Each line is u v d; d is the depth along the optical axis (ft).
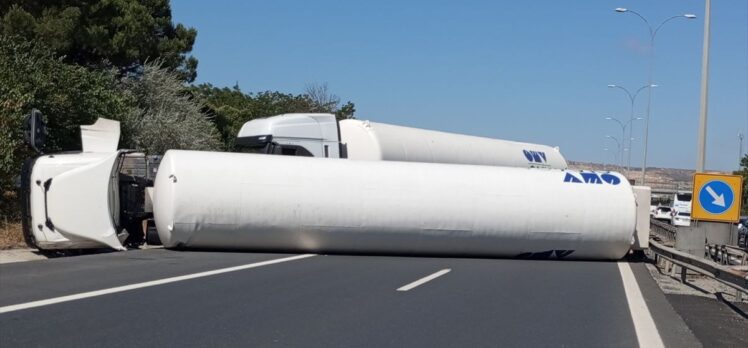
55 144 74.90
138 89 111.45
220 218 51.29
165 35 126.21
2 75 67.92
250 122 67.77
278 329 28.25
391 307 33.63
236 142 67.36
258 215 51.78
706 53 75.31
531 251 56.75
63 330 26.84
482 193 55.16
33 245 49.26
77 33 94.43
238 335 27.07
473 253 56.49
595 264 56.34
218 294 35.32
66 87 76.69
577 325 31.22
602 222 56.18
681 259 50.78
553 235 55.98
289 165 53.57
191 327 28.04
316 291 37.32
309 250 54.34
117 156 51.88
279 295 35.68
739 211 56.90
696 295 44.29
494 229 55.11
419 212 53.93
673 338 29.68
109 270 41.88
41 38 85.46
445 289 39.70
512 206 55.26
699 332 31.81
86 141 55.88
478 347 26.48
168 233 51.47
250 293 35.91
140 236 56.34
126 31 103.50
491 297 37.63
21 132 63.16
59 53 93.91
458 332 28.84
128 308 31.14
